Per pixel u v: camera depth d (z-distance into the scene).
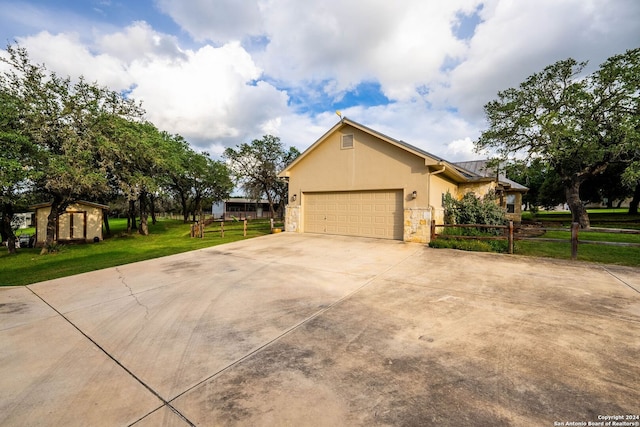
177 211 46.00
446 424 1.96
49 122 11.16
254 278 6.05
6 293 5.46
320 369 2.68
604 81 13.55
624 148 13.13
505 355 2.85
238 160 29.70
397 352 2.96
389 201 11.52
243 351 3.06
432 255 8.16
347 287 5.30
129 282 6.04
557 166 16.41
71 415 2.13
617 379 2.44
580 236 12.05
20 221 21.59
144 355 3.03
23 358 3.03
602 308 4.06
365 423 1.98
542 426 1.92
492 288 5.06
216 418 2.07
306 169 13.74
